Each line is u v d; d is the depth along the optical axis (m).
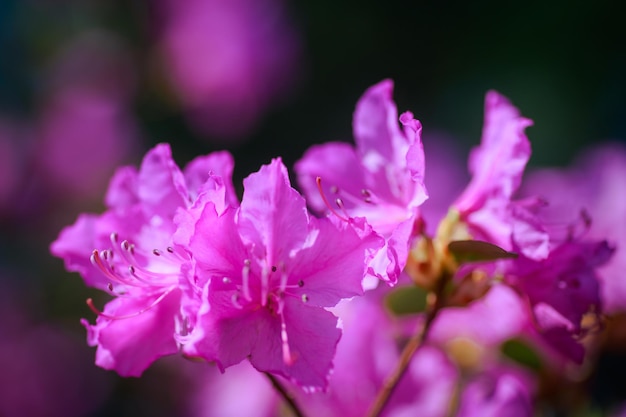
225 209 0.34
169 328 0.35
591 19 0.76
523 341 0.41
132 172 0.38
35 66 0.76
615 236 0.46
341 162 0.38
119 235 0.37
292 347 0.34
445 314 0.43
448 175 0.69
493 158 0.37
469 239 0.37
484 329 0.42
